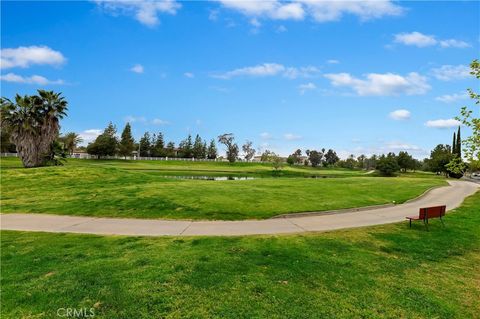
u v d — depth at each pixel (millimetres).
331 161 136625
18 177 23703
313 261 7688
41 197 17047
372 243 9742
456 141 69750
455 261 8352
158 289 5852
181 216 13094
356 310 5379
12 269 6801
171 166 77062
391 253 8812
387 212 15562
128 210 13984
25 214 13508
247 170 78938
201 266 7039
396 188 25438
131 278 6316
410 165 90438
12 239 9477
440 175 76688
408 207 17516
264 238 9797
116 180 23203
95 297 5527
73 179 23297
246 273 6734
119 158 94500
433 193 24938
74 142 87812
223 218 12875
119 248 8508
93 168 27922
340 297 5832
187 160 102188
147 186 20375
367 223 12742
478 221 13930
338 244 9398
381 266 7629
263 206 14852
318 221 12820
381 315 5258
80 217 13000
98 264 7105
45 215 13320
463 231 11969
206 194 17500
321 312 5262
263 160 118312
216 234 10328
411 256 8594
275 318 5012
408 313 5375
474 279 7086
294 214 13805
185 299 5512
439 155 76000
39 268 6871
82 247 8586
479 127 7715
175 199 15906
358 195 20156
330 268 7262
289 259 7762
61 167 27984
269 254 8125
